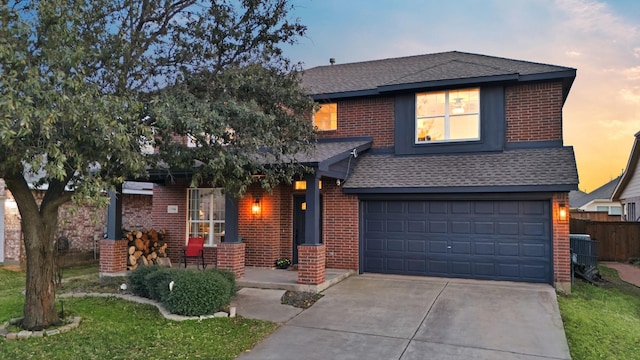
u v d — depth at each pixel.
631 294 10.85
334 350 6.18
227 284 8.05
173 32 7.41
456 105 12.01
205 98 6.82
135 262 12.16
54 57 4.75
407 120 12.36
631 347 6.67
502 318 7.55
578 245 12.12
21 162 5.54
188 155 6.25
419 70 13.67
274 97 7.66
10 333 6.30
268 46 7.75
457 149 11.83
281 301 8.72
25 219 6.56
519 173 10.31
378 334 6.82
